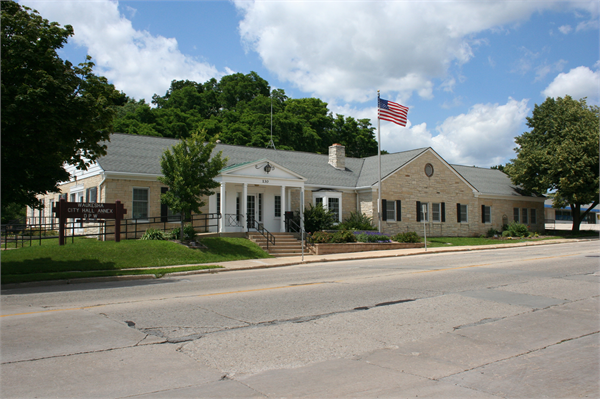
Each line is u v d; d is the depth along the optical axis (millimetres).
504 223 40500
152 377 5301
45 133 13680
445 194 35969
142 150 27266
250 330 7434
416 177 34281
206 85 83188
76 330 7371
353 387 5043
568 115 39906
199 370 5559
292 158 34938
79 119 14133
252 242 24328
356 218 31250
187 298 10391
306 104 68312
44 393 4801
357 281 12992
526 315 8562
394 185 33094
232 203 27797
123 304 9672
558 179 39344
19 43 13680
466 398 4773
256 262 20438
